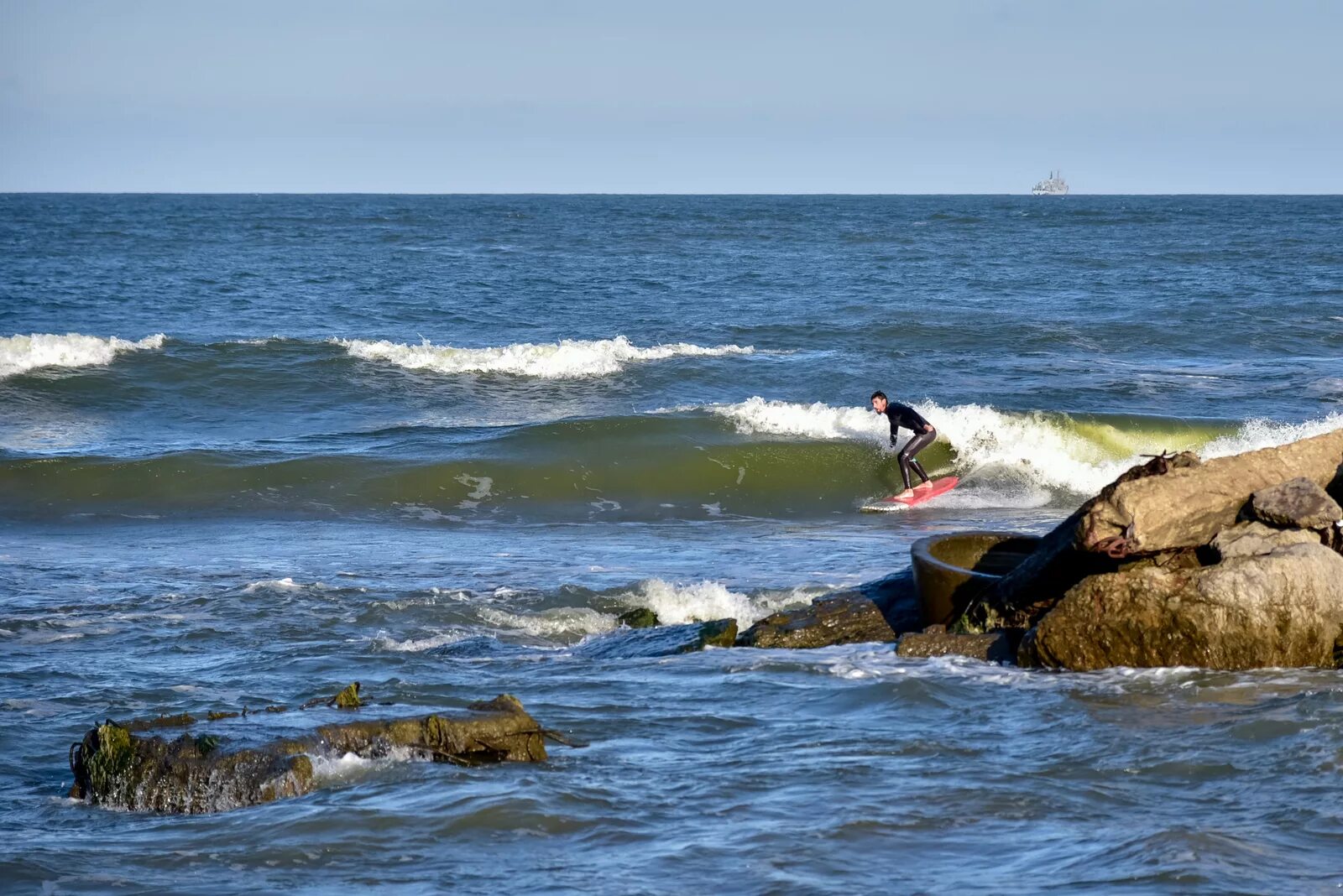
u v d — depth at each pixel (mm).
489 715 30688
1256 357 130500
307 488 76500
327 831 25203
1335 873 22453
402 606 51125
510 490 78188
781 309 164625
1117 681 35969
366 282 194125
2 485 74812
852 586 53000
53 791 29609
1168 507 38406
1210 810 25766
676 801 26812
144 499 74312
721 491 79812
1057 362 124375
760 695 36281
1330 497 39094
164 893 22516
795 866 23234
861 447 84562
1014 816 25672
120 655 43469
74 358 107812
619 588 54156
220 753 28469
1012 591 41688
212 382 105625
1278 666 36406
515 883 22672
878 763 29406
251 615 49875
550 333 142500
